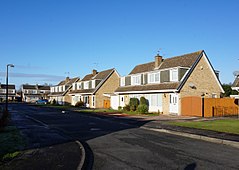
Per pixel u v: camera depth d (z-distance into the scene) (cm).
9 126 2020
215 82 3591
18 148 1145
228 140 1334
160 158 988
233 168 850
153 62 4312
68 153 1045
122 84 4722
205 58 3516
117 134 1645
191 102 3216
